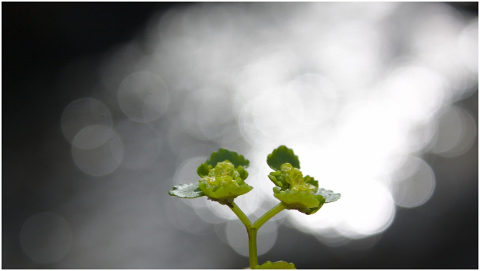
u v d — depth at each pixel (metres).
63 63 0.97
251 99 0.86
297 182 0.25
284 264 0.25
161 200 0.65
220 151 0.26
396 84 0.85
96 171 0.71
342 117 0.79
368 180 0.64
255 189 0.64
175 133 0.78
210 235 0.59
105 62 0.99
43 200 0.66
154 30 1.10
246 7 1.16
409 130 0.73
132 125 0.81
